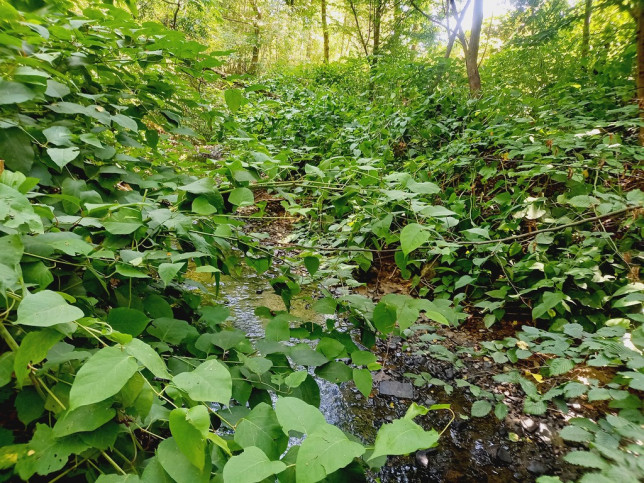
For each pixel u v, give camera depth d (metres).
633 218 2.50
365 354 1.19
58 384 0.71
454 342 2.85
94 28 1.54
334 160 1.77
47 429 0.63
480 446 1.99
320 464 0.54
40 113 1.41
